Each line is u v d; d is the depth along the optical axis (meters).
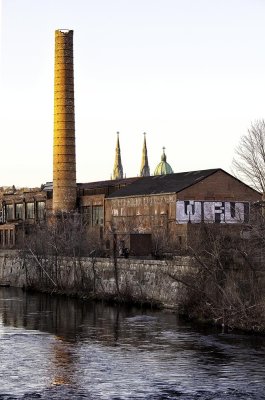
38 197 135.88
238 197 104.19
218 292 58.69
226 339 50.94
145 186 113.56
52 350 48.03
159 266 69.38
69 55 123.94
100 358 45.31
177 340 50.94
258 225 59.56
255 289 56.38
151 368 42.38
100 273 79.00
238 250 58.16
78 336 53.56
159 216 105.06
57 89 124.31
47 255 90.62
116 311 67.44
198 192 102.56
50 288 88.12
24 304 74.69
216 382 39.16
